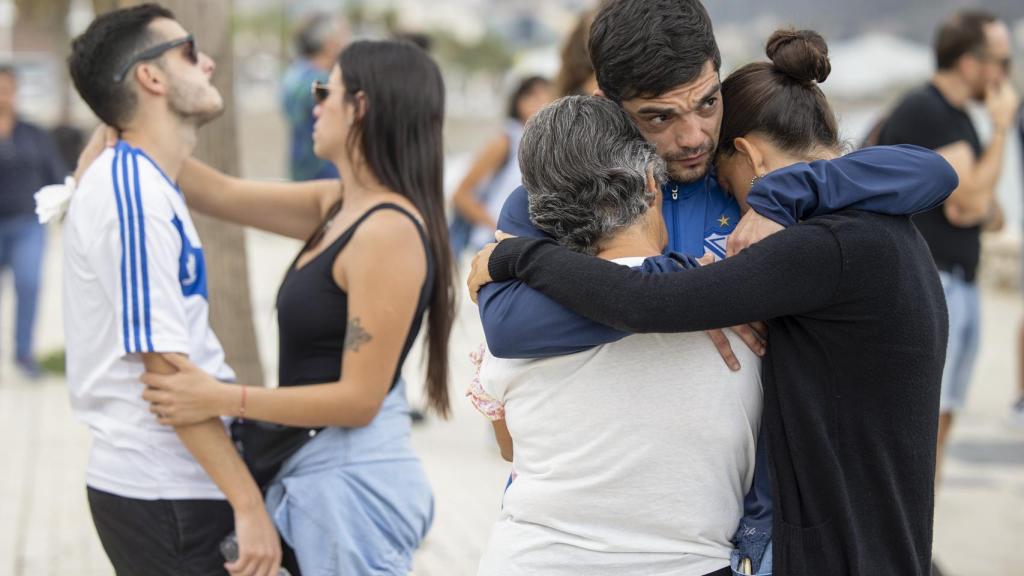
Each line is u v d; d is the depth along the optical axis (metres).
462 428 6.64
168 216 2.54
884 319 1.96
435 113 2.84
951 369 4.75
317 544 2.67
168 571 2.62
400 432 2.80
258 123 35.53
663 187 2.30
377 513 2.72
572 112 2.10
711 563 2.07
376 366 2.66
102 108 2.62
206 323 2.70
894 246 1.97
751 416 2.08
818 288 1.93
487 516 5.11
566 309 2.01
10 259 7.87
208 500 2.64
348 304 2.69
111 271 2.48
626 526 2.07
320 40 6.61
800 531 1.99
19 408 7.01
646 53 2.06
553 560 2.10
